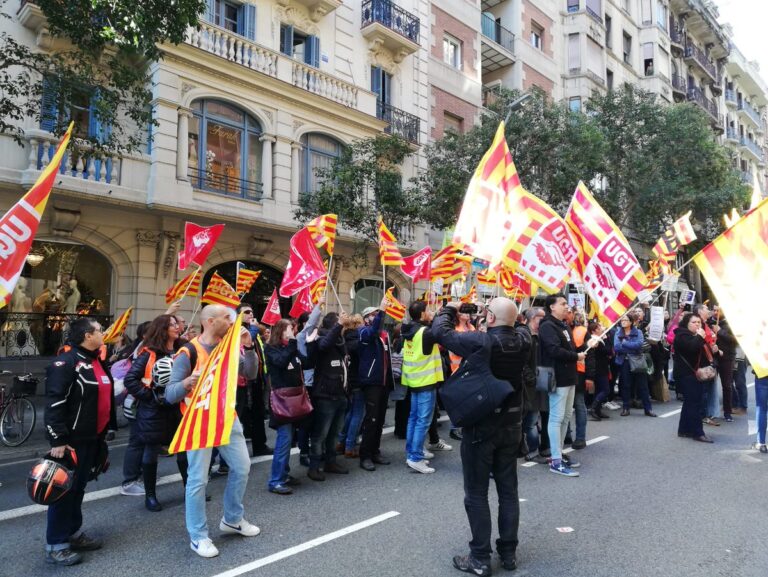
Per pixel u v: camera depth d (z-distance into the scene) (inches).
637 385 375.2
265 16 576.7
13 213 159.9
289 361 205.5
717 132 1465.3
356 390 264.8
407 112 722.8
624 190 775.7
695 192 770.2
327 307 606.5
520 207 229.3
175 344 213.0
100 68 387.5
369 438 242.8
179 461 192.1
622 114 762.8
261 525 175.6
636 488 212.1
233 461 165.0
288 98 564.4
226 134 534.6
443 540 162.9
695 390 294.0
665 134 737.6
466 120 815.1
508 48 926.4
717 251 202.1
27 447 293.7
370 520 179.5
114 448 297.3
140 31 307.3
